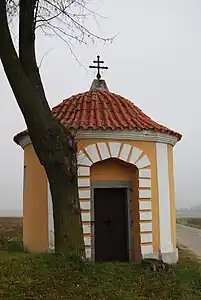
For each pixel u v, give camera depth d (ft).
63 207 34.42
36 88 34.60
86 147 42.93
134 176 45.47
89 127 42.50
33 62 35.22
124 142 44.06
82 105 48.34
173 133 47.03
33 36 35.35
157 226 44.75
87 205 42.32
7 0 35.35
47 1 35.65
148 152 45.11
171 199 46.96
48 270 31.81
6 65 33.86
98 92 51.75
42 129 34.17
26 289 28.71
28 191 49.19
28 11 34.99
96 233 45.52
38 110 34.09
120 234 46.03
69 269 32.32
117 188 45.93
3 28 33.50
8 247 51.72
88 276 32.55
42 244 44.55
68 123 43.60
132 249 45.21
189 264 50.42
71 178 34.71
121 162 44.68
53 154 34.24
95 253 45.19
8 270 31.35
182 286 34.91
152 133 44.98
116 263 39.19
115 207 46.16
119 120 45.21
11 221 173.06
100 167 44.93
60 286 29.99
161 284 34.17
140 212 44.04
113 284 32.42
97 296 29.60
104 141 43.45
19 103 34.22
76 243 34.32
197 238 114.11
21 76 33.96
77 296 29.01
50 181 34.76
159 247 44.52
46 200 44.29
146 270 36.70
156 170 45.42
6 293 27.73
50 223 43.52
